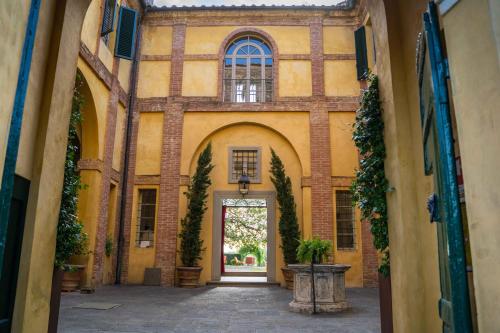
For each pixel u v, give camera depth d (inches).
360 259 511.5
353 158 537.3
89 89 427.5
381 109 175.9
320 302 317.7
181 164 537.3
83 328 247.0
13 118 110.6
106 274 495.2
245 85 573.9
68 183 185.0
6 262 131.1
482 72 79.6
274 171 527.5
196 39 576.4
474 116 81.6
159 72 567.2
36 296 144.8
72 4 164.2
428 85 109.6
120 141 529.0
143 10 575.2
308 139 543.8
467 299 85.7
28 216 140.9
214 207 533.6
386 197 169.3
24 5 113.0
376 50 184.9
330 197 521.7
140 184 534.0
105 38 488.7
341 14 578.2
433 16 100.4
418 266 143.1
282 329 254.2
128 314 299.6
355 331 248.5
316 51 567.2
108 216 508.1
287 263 491.8
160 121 553.3
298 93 556.1
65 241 179.8
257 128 555.8
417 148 146.4
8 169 108.9
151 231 531.8
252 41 584.1
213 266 516.7
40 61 147.8
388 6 164.2
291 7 573.9
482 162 79.0
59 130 159.3
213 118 550.9
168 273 500.1
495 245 74.9
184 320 281.0
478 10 81.4
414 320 139.8
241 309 330.6
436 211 109.8
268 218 528.1
